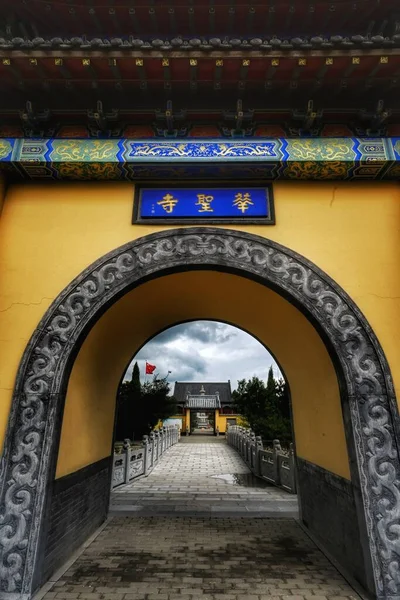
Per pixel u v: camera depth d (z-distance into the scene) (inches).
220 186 192.7
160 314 262.2
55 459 156.2
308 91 181.0
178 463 607.8
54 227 185.3
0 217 185.0
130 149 184.9
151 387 962.1
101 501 234.4
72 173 187.5
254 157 181.2
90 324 172.7
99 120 181.9
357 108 188.4
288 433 636.1
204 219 185.9
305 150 183.6
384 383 160.1
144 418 908.6
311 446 219.3
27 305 172.7
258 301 227.9
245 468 544.7
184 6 185.9
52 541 156.5
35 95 184.4
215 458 679.7
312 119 182.7
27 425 154.4
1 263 179.0
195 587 150.6
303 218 186.5
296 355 231.6
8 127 192.9
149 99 186.7
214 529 226.1
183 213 187.0
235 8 187.3
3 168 184.2
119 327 227.3
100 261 178.5
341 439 172.6
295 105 188.7
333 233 183.9
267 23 194.2
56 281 176.7
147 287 214.1
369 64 164.7
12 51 159.9
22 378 160.2
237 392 1002.7
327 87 178.5
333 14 191.0
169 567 169.0
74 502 183.8
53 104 189.0
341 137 187.8
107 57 160.7
